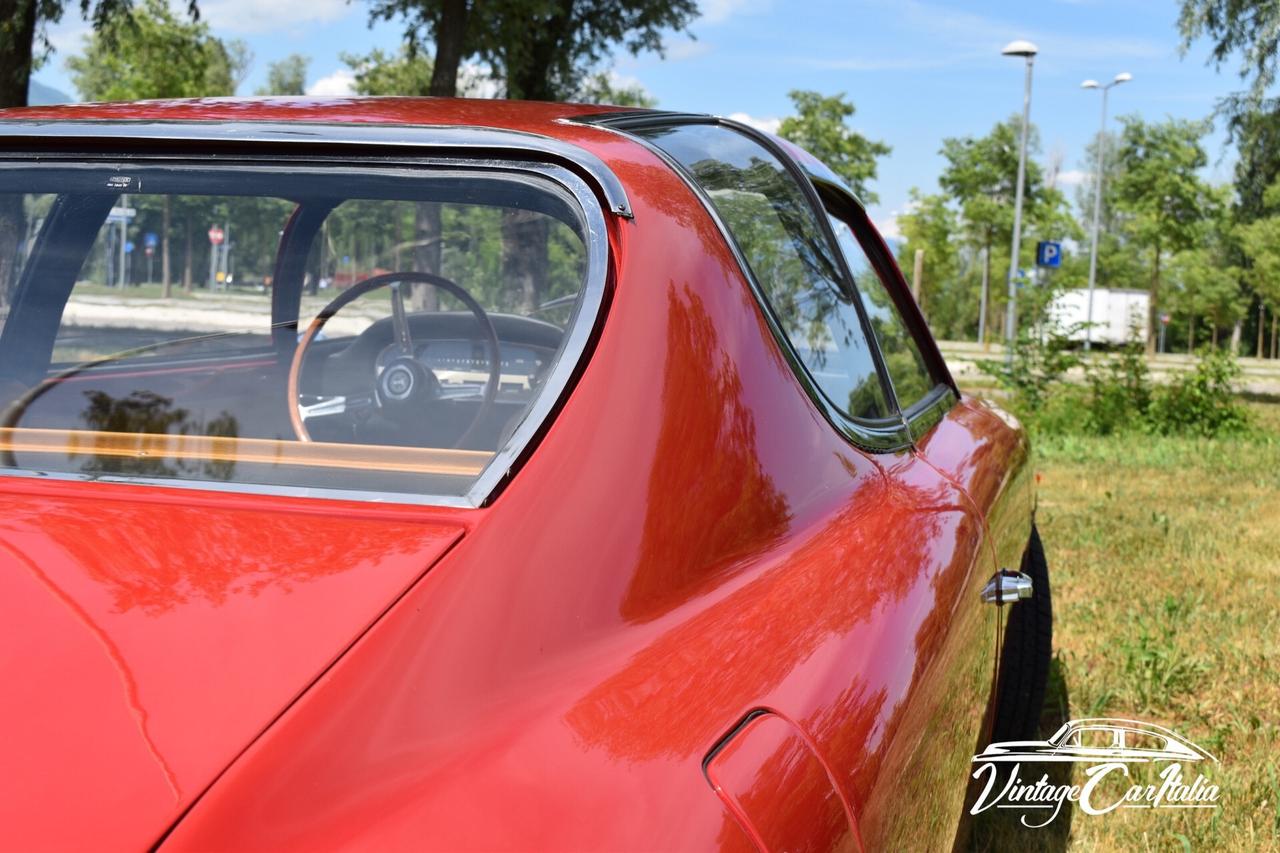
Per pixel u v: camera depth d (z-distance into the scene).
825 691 1.11
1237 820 2.77
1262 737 3.27
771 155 2.15
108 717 0.88
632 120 1.77
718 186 1.71
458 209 1.50
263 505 1.19
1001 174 47.44
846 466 1.59
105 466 1.30
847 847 1.00
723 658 1.10
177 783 0.83
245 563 1.07
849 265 2.30
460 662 0.99
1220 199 47.78
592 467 1.19
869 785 1.07
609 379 1.26
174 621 0.99
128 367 1.68
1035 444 10.78
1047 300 12.67
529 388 1.59
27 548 1.10
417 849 0.83
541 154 1.45
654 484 1.21
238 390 1.66
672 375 1.30
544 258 1.52
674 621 1.15
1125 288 52.88
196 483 1.25
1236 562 5.45
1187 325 61.97
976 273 58.31
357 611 1.00
